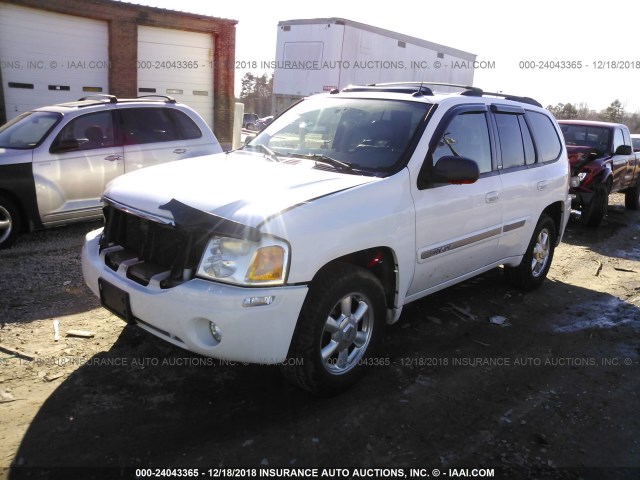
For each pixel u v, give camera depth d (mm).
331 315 3303
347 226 3193
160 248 3189
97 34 13969
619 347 4477
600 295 5820
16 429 2932
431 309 5031
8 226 6172
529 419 3326
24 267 5555
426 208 3789
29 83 13078
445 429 3168
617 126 10930
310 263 2998
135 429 2998
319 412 3264
